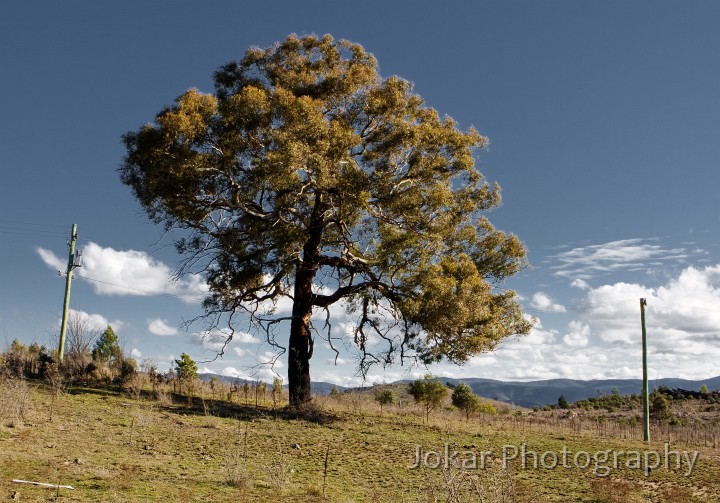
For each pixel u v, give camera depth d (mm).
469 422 27500
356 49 26953
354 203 23297
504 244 27656
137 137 23484
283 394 32031
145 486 10992
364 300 27109
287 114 23109
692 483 16766
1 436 14000
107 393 24000
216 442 16953
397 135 24062
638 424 36188
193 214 24766
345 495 12367
